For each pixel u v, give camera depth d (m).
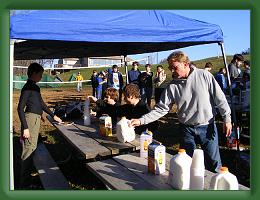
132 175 2.60
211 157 3.57
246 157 5.30
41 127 8.72
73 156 5.66
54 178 3.87
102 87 14.46
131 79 10.96
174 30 4.96
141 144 3.08
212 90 3.45
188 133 3.57
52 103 15.62
